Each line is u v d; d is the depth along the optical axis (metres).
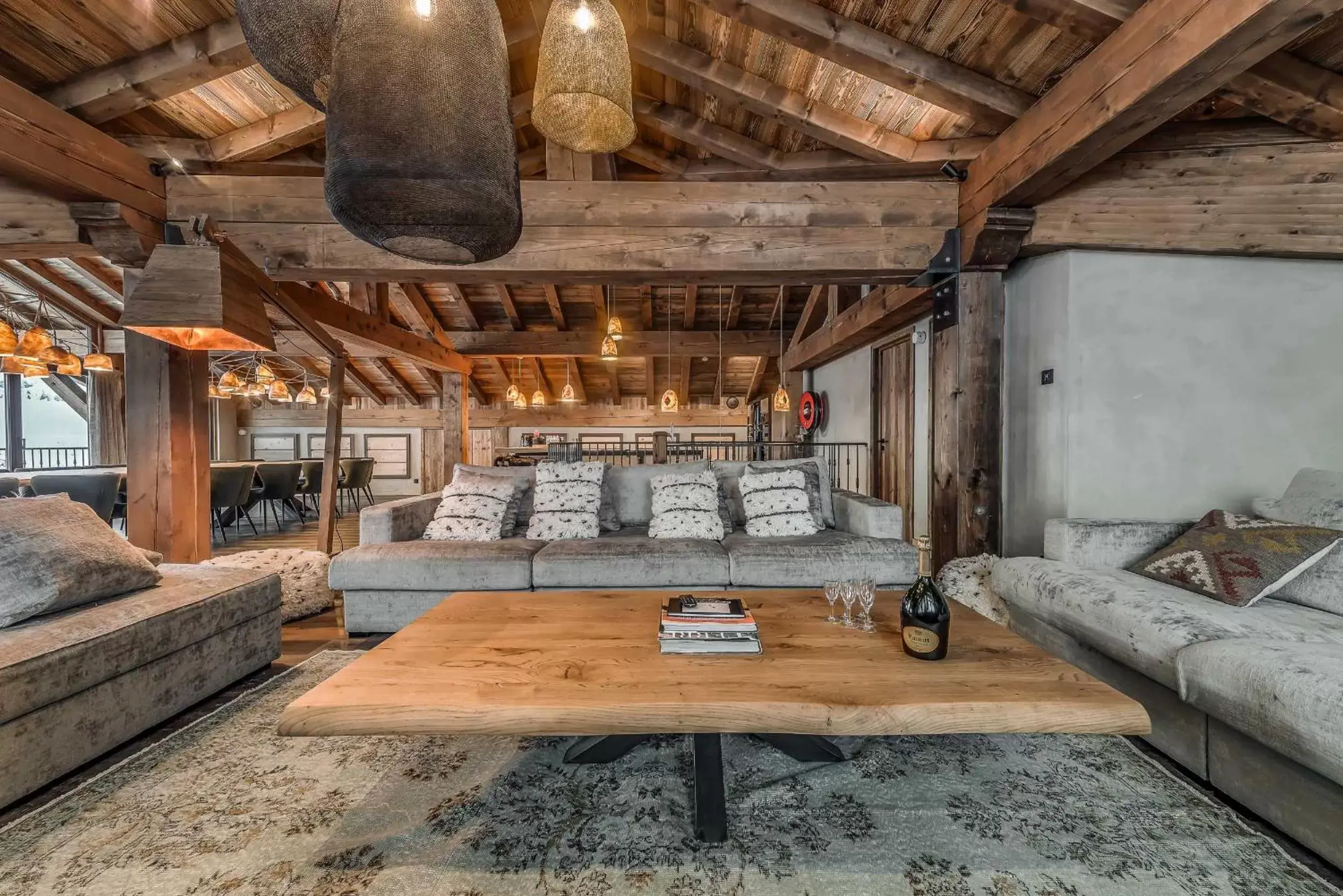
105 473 4.73
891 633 1.57
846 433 6.25
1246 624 1.59
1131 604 1.78
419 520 3.10
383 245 1.13
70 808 1.41
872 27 2.37
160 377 2.83
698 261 3.01
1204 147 2.63
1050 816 1.38
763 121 3.27
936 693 1.19
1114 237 2.67
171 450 2.83
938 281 3.17
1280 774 1.30
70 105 2.49
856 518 2.91
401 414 9.86
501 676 1.28
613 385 9.30
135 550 2.00
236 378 6.95
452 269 3.00
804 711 1.13
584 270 3.02
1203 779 1.52
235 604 2.08
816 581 2.52
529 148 3.99
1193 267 2.75
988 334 2.98
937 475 3.18
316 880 1.18
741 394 9.81
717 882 1.17
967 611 1.77
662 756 1.65
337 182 1.00
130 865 1.22
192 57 2.43
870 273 3.07
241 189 2.91
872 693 1.19
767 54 2.73
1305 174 2.58
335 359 4.07
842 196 3.01
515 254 2.99
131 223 2.69
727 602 1.62
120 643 1.62
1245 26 1.48
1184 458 2.77
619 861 1.23
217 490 5.14
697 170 3.77
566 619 1.71
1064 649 2.08
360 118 0.98
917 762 1.61
